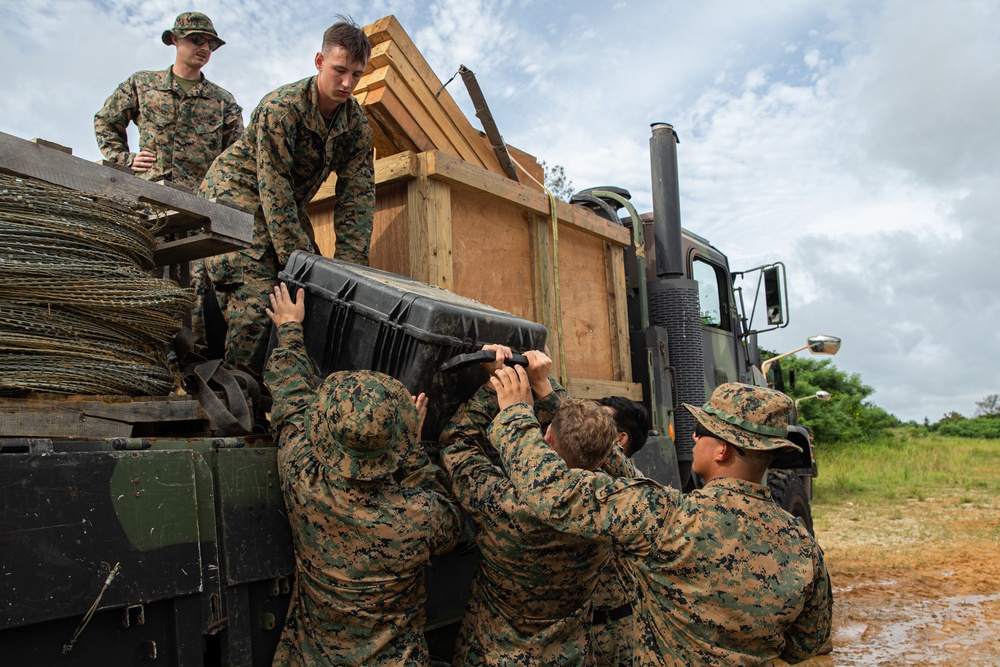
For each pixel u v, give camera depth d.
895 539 8.40
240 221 2.47
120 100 4.09
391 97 3.21
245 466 1.96
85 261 2.02
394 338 2.20
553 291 3.79
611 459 2.45
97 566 1.58
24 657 1.48
